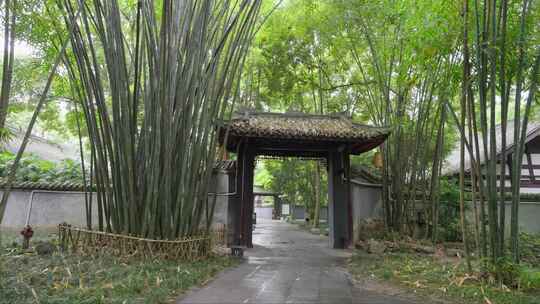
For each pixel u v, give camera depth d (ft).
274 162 59.16
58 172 32.14
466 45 13.99
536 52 13.96
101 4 16.92
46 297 10.33
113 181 17.46
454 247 24.53
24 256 16.78
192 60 17.56
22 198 29.43
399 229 26.71
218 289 13.61
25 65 20.36
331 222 28.43
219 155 23.35
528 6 13.80
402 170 26.91
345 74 36.81
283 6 29.91
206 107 18.31
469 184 33.24
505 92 14.16
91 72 17.07
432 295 13.34
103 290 11.37
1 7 12.94
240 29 18.86
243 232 26.23
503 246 14.14
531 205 32.27
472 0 14.67
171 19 16.43
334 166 28.60
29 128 11.42
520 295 12.64
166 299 11.64
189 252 17.75
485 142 14.23
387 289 14.34
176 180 17.71
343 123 27.55
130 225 17.25
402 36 20.95
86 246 17.61
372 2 23.35
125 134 16.81
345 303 12.16
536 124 34.27
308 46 33.83
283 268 18.65
